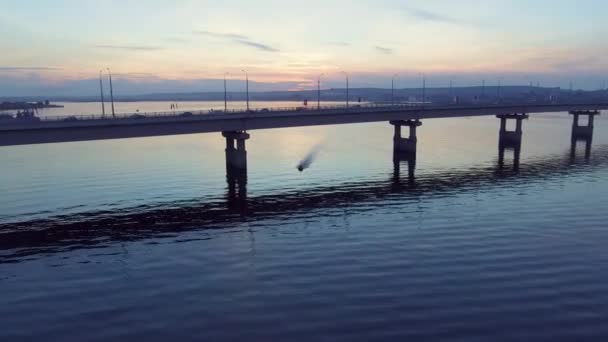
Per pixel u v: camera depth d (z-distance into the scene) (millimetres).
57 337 26234
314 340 25406
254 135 164125
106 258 39312
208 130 75812
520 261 36719
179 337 26000
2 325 27734
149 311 29312
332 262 37250
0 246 42344
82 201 59781
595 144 126750
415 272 34719
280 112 84562
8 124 54469
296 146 124312
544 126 194875
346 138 148625
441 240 42312
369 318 27750
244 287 32750
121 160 96438
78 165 89250
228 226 48750
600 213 51250
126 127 65375
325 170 84438
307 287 32469
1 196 62281
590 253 38438
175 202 59562
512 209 53625
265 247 41562
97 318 28484
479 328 26438
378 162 94062
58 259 39125
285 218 51688
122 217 52219
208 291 32219
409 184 71250
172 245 42531
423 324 26938
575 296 30453
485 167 87500
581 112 145125
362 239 43188
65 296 31781
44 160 96438
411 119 106188
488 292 31109
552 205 55375
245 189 67688
